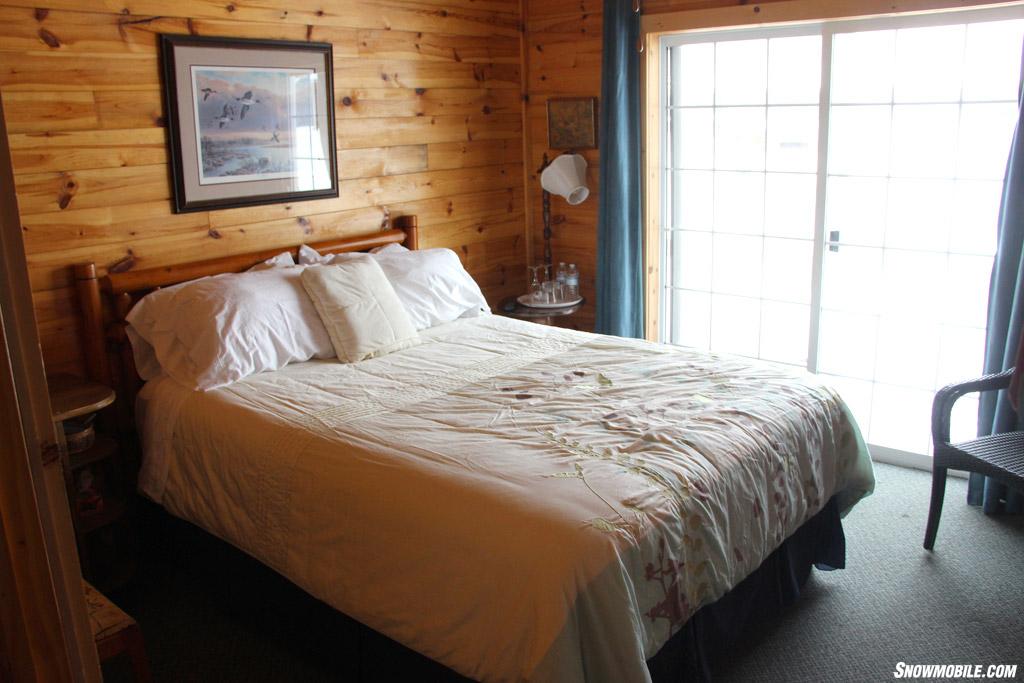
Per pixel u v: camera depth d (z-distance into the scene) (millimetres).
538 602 1869
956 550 3199
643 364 3195
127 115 3143
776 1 3799
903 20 3600
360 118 3961
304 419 2680
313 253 3734
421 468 2281
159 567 3221
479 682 1996
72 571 841
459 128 4473
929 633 2695
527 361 3275
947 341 3883
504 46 4648
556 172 4484
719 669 2541
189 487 2875
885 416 4129
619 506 2064
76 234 3064
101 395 2846
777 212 4242
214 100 3369
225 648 2727
